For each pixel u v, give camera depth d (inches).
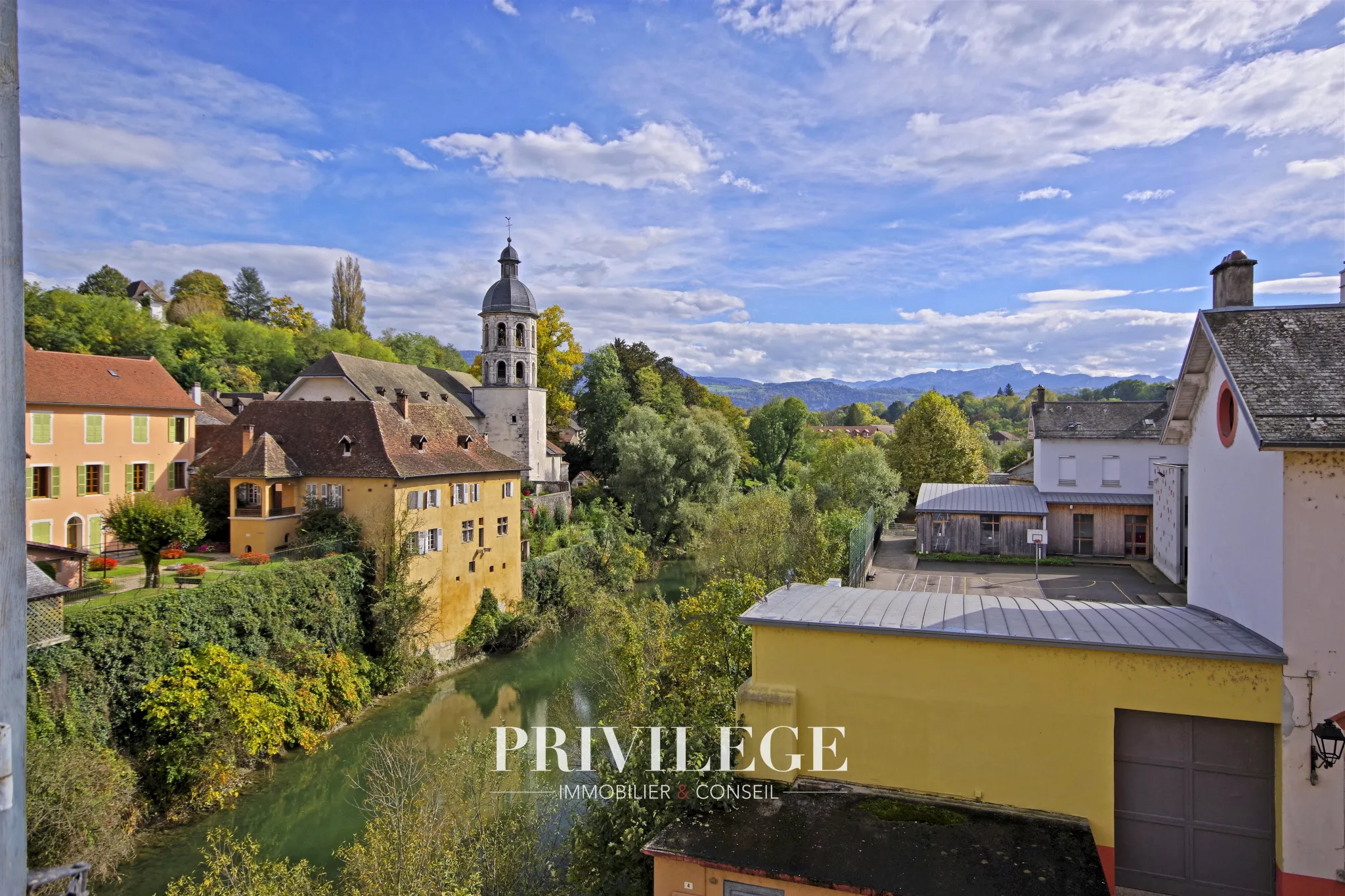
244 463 1204.5
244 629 945.5
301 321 4188.0
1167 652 376.2
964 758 409.4
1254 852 376.2
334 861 738.2
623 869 440.5
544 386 2797.7
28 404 1206.9
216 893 543.8
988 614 452.4
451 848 556.7
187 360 2719.0
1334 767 358.0
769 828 381.1
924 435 2070.6
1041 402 1601.9
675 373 3297.2
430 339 4608.8
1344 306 434.9
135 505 959.6
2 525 100.9
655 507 2049.7
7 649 101.4
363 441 1272.1
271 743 889.5
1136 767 391.2
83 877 112.1
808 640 438.6
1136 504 1365.7
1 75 102.9
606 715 882.8
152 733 802.2
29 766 652.1
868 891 325.1
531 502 1923.0
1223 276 581.9
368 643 1173.1
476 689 1200.2
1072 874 334.6
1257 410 372.8
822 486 1828.2
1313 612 362.9
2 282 101.2
